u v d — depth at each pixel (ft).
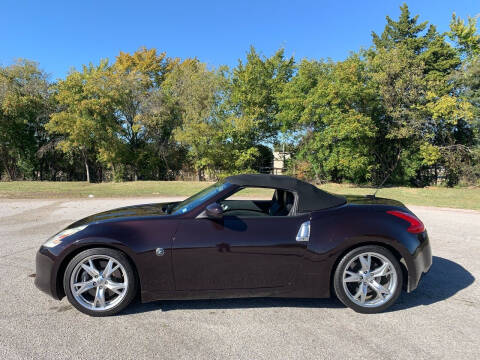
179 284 10.09
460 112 55.62
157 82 112.78
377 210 11.03
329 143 63.26
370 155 67.72
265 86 82.07
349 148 61.21
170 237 10.04
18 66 81.66
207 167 83.46
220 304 11.08
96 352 8.09
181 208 11.44
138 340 8.70
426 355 8.04
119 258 9.98
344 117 59.31
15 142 84.99
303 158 72.95
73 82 75.56
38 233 21.86
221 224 10.28
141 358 7.85
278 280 10.29
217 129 77.00
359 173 64.64
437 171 69.82
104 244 9.90
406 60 61.16
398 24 84.07
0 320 9.75
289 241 10.21
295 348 8.33
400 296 11.84
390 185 70.18
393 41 84.79
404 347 8.40
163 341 8.66
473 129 61.41
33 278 13.33
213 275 10.11
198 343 8.56
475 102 58.95
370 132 58.54
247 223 10.37
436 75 65.16
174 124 86.89
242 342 8.62
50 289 10.02
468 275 14.05
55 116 73.41
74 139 76.79
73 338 8.76
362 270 10.46
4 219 27.48
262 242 10.13
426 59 70.49
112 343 8.52
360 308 10.36
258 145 87.71
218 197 10.80
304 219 10.58
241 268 10.14
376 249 10.38
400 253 10.43
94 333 9.05
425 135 62.34
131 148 89.76
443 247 18.76
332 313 10.44
